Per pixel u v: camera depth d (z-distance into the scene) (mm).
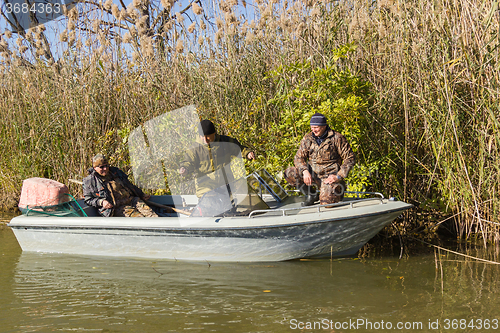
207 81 6246
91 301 3064
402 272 3576
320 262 3898
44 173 7227
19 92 7199
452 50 4617
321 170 4117
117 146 6203
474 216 4480
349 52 5406
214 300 3043
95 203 4457
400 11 4863
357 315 2758
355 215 3648
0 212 6875
